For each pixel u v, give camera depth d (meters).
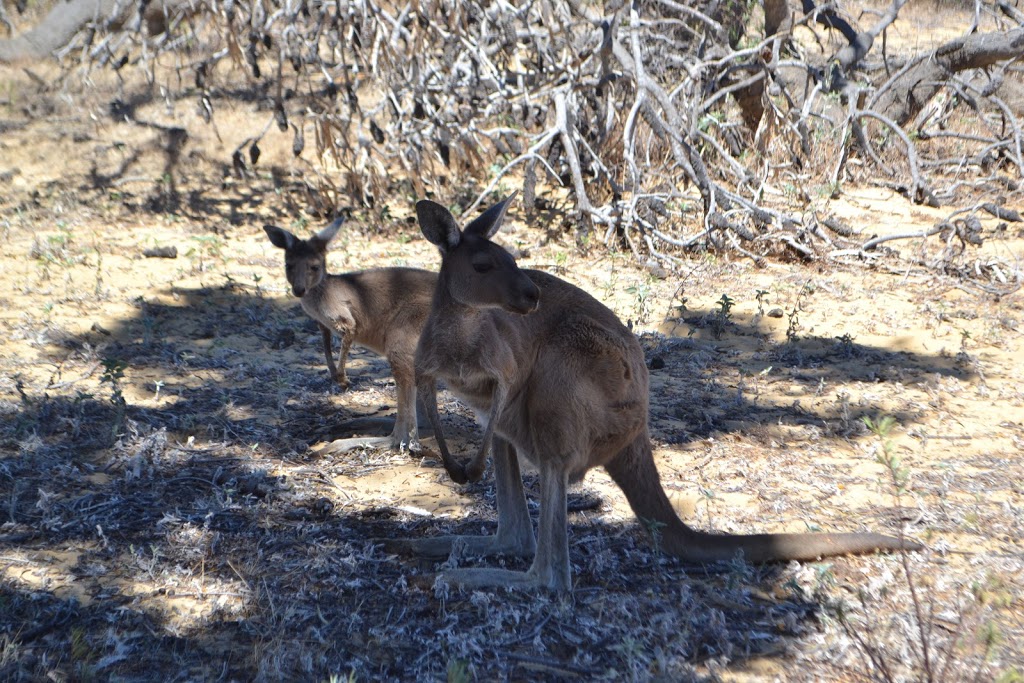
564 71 10.35
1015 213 10.76
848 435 5.82
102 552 4.31
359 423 5.77
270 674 3.50
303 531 4.54
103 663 3.56
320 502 4.80
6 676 3.46
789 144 11.89
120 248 8.96
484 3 10.39
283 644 3.70
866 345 7.43
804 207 10.90
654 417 6.03
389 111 10.34
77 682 3.46
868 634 3.81
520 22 10.95
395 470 5.31
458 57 10.41
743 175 10.45
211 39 11.93
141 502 4.75
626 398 4.10
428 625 3.88
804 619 3.95
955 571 4.27
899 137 12.27
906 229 10.41
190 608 3.94
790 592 4.13
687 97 11.47
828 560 4.37
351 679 3.28
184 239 9.34
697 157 9.50
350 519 4.74
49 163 10.98
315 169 11.32
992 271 9.03
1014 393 6.51
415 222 9.99
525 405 4.11
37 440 5.27
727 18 12.76
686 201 10.50
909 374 6.84
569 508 4.89
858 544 4.34
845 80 12.45
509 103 10.83
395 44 9.80
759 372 6.86
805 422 6.00
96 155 11.20
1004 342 7.49
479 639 3.77
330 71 12.44
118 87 12.36
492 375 3.92
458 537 4.43
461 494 5.07
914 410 6.21
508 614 3.91
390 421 5.81
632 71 9.96
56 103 12.18
